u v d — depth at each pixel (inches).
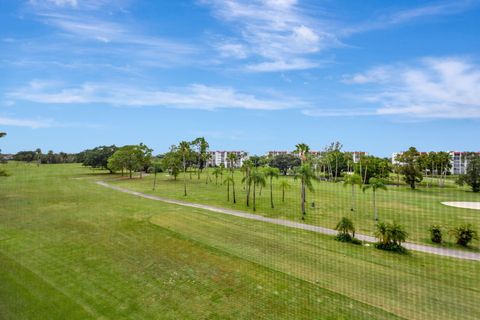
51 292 691.4
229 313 622.8
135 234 1136.2
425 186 3282.5
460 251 1050.1
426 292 722.2
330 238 1168.8
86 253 936.3
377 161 3804.1
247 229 1261.1
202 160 4753.9
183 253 946.7
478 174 2733.8
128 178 3654.0
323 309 639.1
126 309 633.0
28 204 1740.9
